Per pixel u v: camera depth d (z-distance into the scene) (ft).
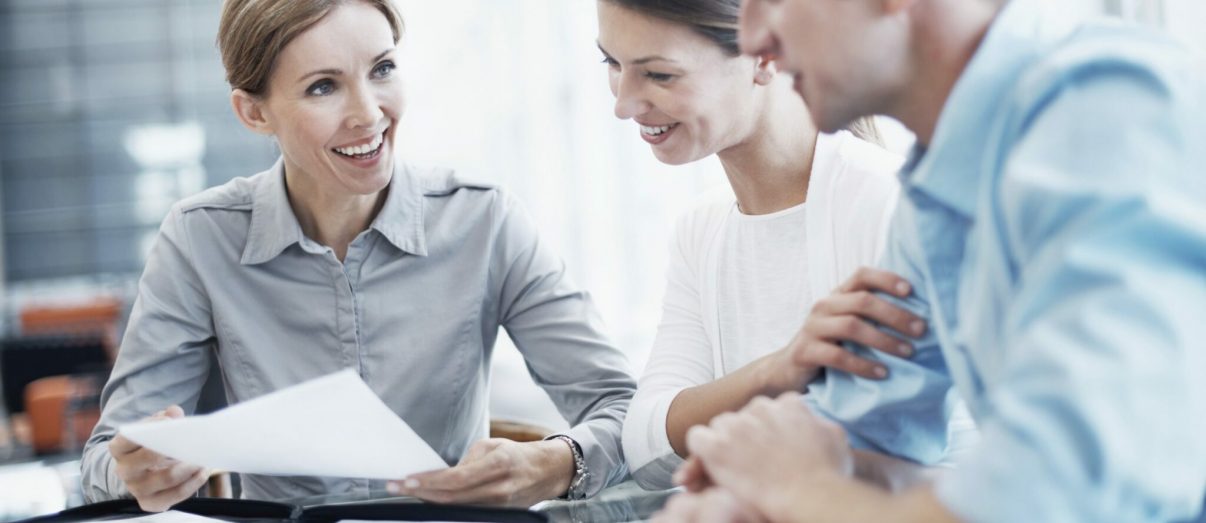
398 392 5.17
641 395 4.41
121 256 23.06
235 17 4.65
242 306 5.15
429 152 21.17
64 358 15.29
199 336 5.19
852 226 4.04
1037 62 2.28
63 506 5.24
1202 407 1.86
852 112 2.52
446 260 5.25
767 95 4.11
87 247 22.99
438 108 21.18
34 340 15.29
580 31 15.69
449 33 21.09
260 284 5.13
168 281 5.11
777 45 2.59
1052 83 2.12
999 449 1.88
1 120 22.85
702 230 4.65
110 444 3.91
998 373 2.36
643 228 13.99
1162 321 1.83
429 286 5.23
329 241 5.15
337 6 4.52
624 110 3.92
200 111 23.11
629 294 14.67
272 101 4.67
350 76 4.58
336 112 4.61
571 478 4.22
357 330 5.14
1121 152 1.94
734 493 2.49
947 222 2.62
